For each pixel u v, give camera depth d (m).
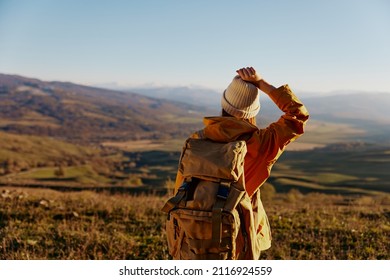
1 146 193.75
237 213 2.66
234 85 3.00
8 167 149.00
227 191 2.68
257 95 3.01
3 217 8.20
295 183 87.12
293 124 2.87
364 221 8.75
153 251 6.26
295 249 6.53
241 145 2.75
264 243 3.06
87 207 9.32
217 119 2.92
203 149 2.83
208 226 2.63
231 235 2.62
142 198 12.09
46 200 9.95
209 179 2.72
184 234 2.75
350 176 119.88
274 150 2.86
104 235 6.95
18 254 5.65
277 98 2.92
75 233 7.04
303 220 8.63
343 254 6.14
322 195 23.25
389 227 7.88
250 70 3.03
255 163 2.89
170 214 2.86
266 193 22.98
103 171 153.62
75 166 160.88
